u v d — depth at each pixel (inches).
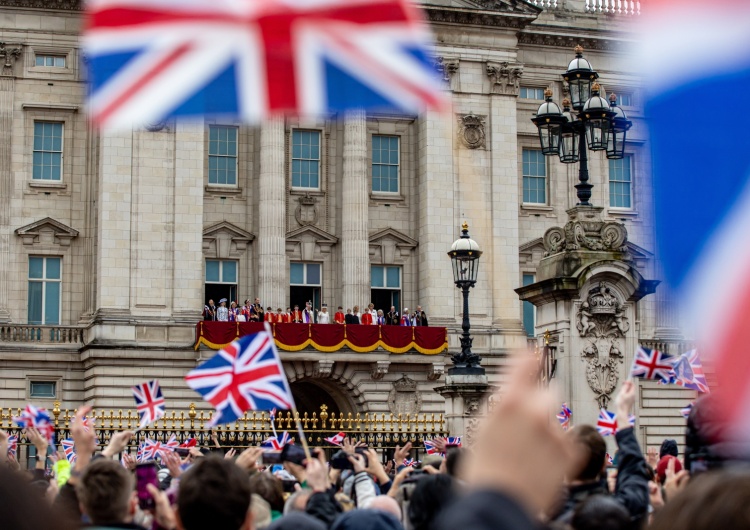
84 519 509.7
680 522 184.1
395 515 538.6
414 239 3090.6
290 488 796.6
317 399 3112.7
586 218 1190.3
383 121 3115.2
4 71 2888.8
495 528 166.6
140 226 2864.2
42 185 2901.1
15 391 2834.6
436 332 2883.9
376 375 2864.2
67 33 2928.2
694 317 208.2
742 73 212.2
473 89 3093.0
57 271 2903.5
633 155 3238.2
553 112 1282.0
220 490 382.3
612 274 1156.5
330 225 3068.4
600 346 1154.0
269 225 2950.3
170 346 2824.8
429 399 2918.3
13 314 2864.2
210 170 3004.4
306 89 413.1
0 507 188.7
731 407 194.4
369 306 2898.6
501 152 3090.6
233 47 416.2
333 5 419.8
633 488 492.4
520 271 3139.8
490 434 173.6
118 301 2832.2
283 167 2984.7
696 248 210.8
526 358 176.2
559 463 171.8
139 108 413.1
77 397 2871.6
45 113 2913.4
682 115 214.8
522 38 3176.7
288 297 2997.0
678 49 215.3
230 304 2940.5
